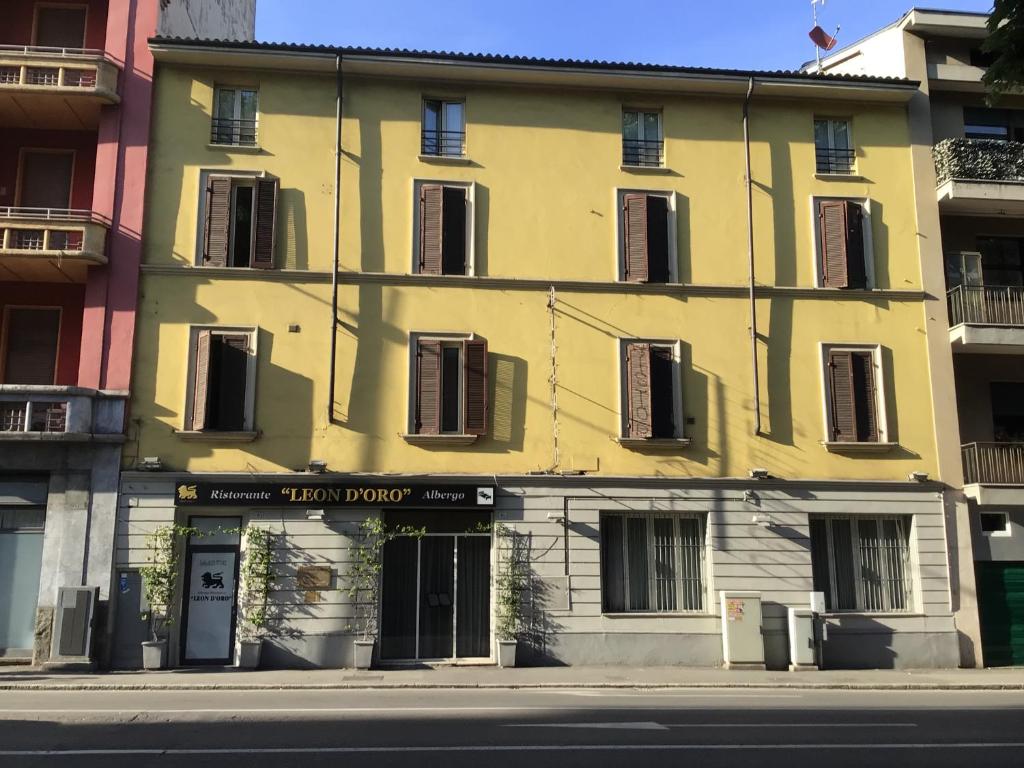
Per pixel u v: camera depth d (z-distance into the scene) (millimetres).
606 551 18625
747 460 19016
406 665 17406
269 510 17688
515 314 19062
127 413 17672
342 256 18812
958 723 11016
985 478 19500
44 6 20109
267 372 18219
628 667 17625
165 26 19750
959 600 18906
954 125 21531
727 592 18078
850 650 18391
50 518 17172
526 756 8477
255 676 15703
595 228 19609
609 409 18906
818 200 20312
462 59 19500
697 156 20188
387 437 18266
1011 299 20641
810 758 8641
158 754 8438
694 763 8320
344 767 7941
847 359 19562
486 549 18406
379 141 19359
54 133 19875
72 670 16250
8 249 17641
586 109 20094
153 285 18281
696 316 19484
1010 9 9352
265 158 19062
